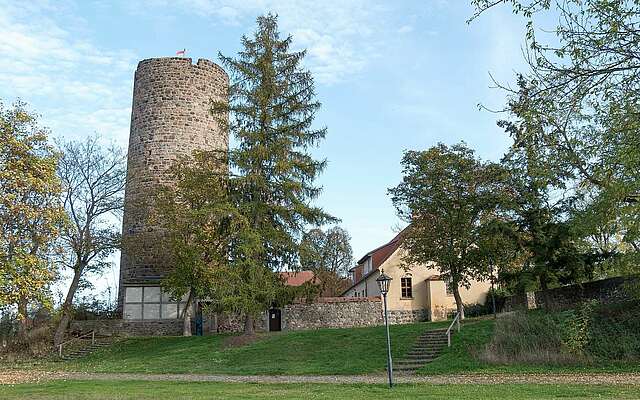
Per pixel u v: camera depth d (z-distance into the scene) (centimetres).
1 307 2095
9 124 2223
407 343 2448
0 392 1527
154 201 3403
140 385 1734
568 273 2384
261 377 2006
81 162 3328
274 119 2762
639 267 1977
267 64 2762
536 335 2181
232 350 2617
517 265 2586
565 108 1052
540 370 1923
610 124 1173
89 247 3259
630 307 2222
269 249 2697
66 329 3391
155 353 2809
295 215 2719
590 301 2291
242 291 2561
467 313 3650
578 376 1769
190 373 2208
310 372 2100
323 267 2858
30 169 2245
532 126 1124
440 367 2062
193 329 3494
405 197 2878
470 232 2684
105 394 1450
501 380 1723
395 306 3862
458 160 2750
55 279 2252
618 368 1880
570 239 2330
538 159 1338
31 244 2175
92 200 3328
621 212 1532
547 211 2386
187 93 3791
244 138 2709
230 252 2692
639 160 1092
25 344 3281
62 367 2656
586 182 1455
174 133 3716
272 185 2706
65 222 2366
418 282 3925
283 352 2503
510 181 2481
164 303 3484
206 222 2948
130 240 3459
